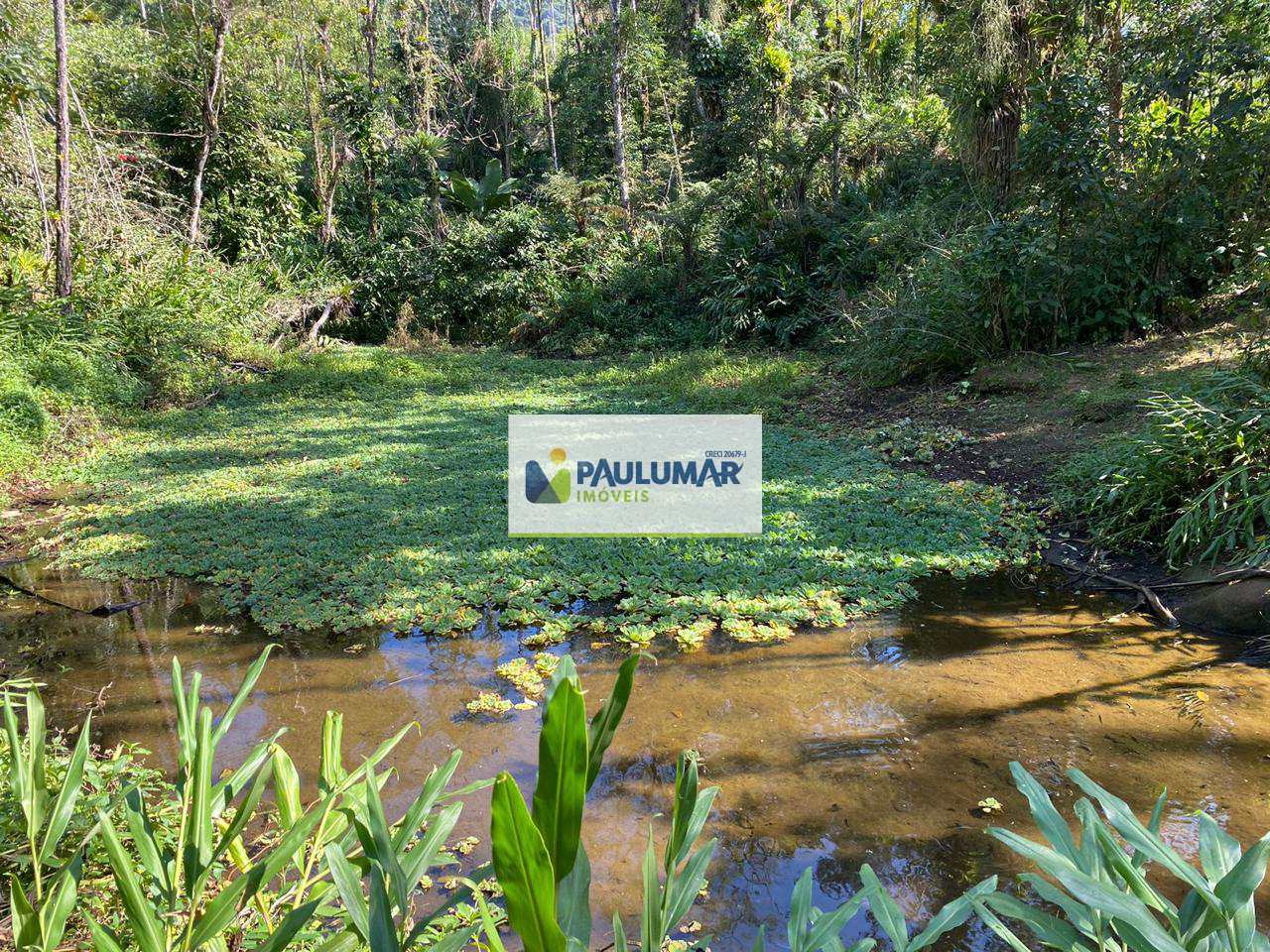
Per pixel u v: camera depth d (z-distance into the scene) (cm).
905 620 423
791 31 1560
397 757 308
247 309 1257
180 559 523
